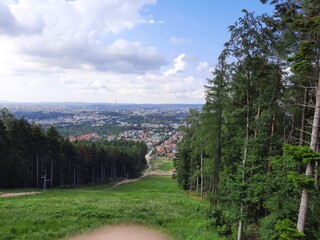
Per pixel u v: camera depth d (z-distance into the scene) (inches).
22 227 783.7
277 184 614.2
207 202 1497.3
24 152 2257.6
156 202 1343.5
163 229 855.7
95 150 3253.0
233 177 725.9
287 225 457.7
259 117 778.2
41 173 2466.8
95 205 1131.3
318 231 557.9
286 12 622.5
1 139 2023.9
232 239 759.1
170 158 6013.8
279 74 744.3
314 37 439.2
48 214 943.0
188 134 2158.0
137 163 4439.0
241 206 692.1
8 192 1803.6
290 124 884.0
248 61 708.7
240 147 858.8
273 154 783.7
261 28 689.0
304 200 454.0
